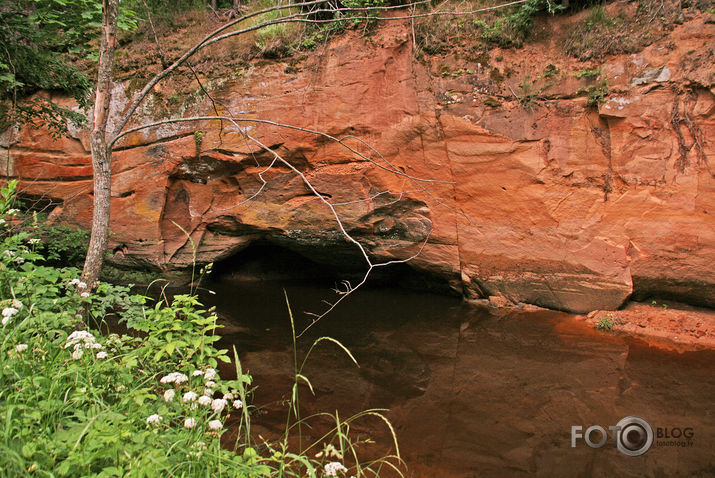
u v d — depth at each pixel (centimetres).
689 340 612
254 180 849
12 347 265
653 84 664
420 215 791
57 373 254
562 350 597
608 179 697
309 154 811
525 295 759
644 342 614
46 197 927
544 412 446
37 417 213
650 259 676
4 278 320
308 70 810
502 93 738
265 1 968
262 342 630
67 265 905
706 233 643
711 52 632
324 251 879
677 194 657
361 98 783
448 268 801
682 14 665
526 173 726
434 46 764
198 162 858
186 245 898
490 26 766
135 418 239
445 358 582
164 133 869
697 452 376
